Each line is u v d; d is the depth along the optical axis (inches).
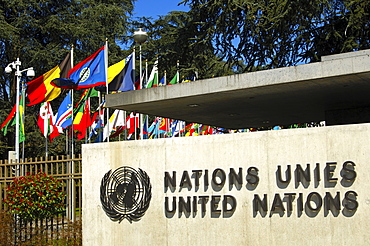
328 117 596.4
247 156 394.3
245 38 925.8
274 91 458.3
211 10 909.2
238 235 391.5
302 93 473.1
